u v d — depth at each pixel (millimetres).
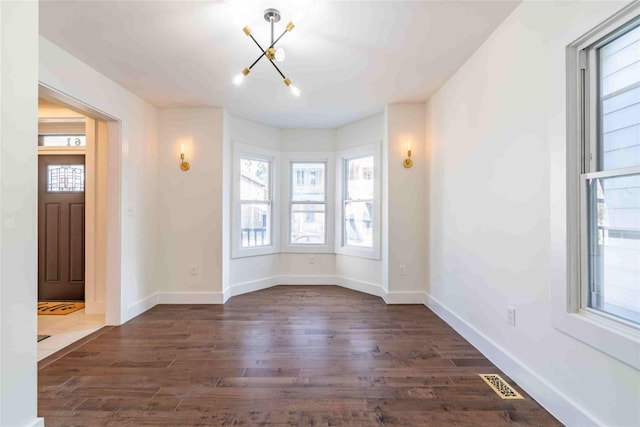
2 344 1369
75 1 1970
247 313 3602
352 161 4887
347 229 4953
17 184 1438
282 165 5039
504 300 2238
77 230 4055
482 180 2539
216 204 4016
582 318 1558
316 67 2904
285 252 5070
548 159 1795
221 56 2684
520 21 2035
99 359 2459
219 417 1764
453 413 1795
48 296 4059
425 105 3910
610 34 1485
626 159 1451
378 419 1747
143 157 3684
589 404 1524
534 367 1921
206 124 4000
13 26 1427
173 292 3998
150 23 2215
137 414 1786
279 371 2270
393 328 3121
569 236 1639
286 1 1993
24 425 1439
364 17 2164
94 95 2900
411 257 3975
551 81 1738
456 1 2004
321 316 3492
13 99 1425
